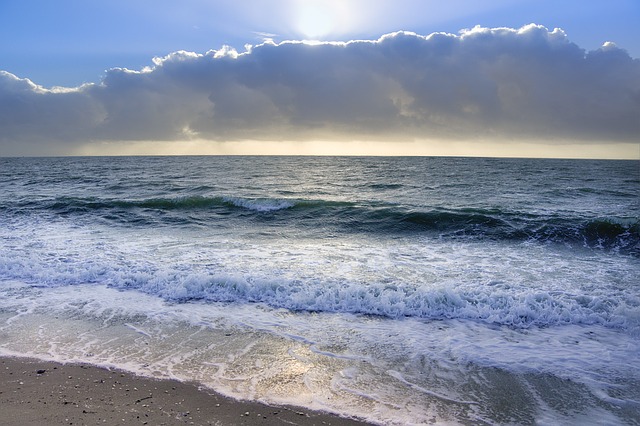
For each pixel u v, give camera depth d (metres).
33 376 4.96
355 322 6.66
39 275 8.75
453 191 23.75
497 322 6.68
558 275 8.87
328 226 14.57
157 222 15.07
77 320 6.68
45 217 15.55
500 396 4.63
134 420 4.10
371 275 8.81
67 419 4.09
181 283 8.11
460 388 4.79
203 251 10.85
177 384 4.82
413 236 13.07
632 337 6.11
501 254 10.74
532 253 10.88
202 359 5.43
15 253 10.32
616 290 7.89
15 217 15.49
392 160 71.38
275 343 5.91
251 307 7.27
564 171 40.97
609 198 20.48
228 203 18.25
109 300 7.54
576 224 13.34
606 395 4.65
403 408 4.38
